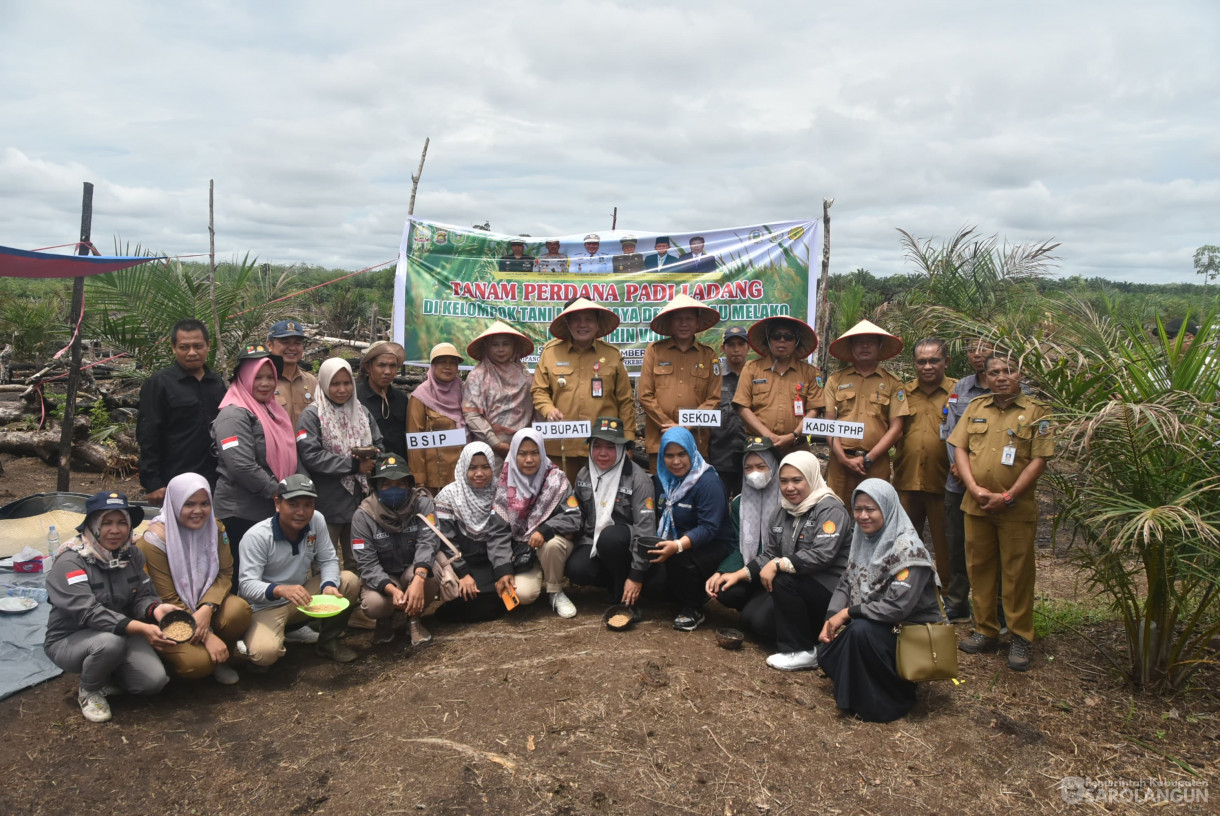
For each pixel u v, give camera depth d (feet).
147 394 16.46
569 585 19.89
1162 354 14.62
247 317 30.81
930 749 12.39
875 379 18.88
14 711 13.11
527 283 24.63
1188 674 14.26
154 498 16.49
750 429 20.44
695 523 17.12
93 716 12.84
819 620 15.60
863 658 13.25
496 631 16.74
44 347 48.32
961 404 17.44
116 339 29.53
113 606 13.32
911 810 10.91
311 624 16.40
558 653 15.40
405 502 16.21
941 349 17.88
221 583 14.46
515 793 11.05
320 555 15.64
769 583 15.35
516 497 17.47
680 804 10.92
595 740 12.32
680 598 17.44
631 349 24.90
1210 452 13.32
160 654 13.62
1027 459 15.06
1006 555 15.29
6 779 11.30
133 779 11.38
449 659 15.31
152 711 13.33
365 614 16.84
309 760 11.87
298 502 14.49
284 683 14.61
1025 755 12.28
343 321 58.75
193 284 29.71
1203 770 11.91
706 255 24.70
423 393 19.90
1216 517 13.15
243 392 16.28
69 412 23.24
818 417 20.35
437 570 16.62
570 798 10.98
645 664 14.82
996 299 28.32
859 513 13.74
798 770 11.73
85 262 20.11
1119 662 15.40
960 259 29.71
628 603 17.03
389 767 11.64
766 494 16.62
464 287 24.58
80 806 10.77
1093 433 13.65
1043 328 17.02
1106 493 14.10
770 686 14.35
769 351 20.48
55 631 13.05
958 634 17.01
